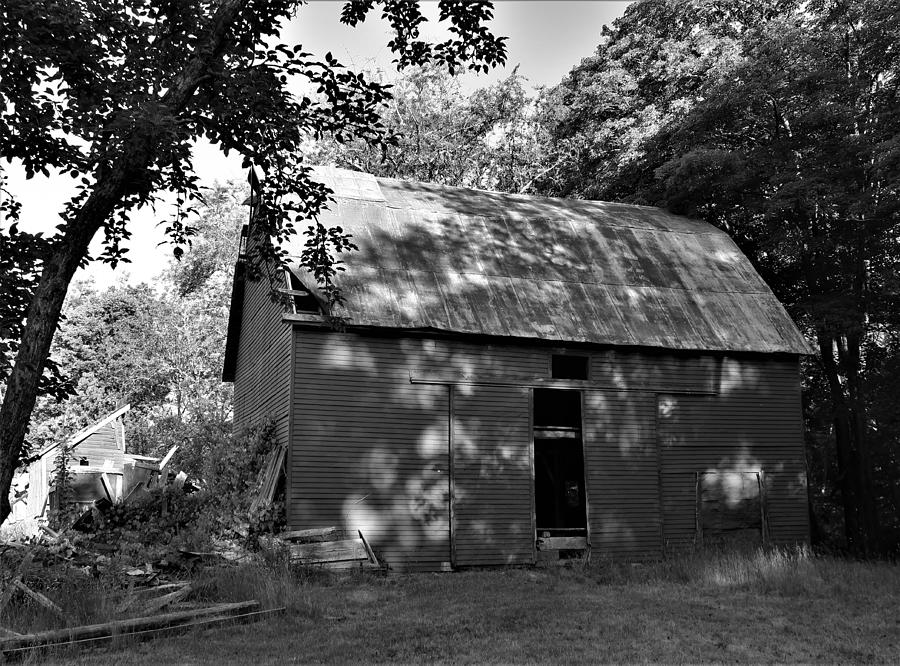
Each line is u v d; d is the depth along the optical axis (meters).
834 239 25.45
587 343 19.47
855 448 25.36
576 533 24.67
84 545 14.21
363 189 21.98
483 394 18.61
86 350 46.72
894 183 22.62
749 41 28.47
